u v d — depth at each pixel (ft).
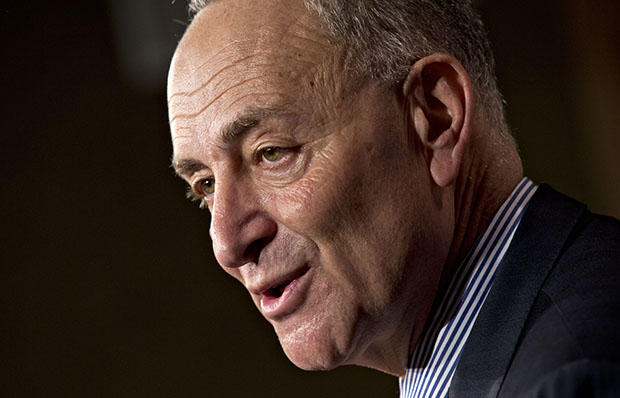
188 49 6.21
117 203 19.19
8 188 18.80
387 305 6.19
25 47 18.88
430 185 6.32
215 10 6.26
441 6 6.63
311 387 19.58
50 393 18.76
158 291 19.31
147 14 18.19
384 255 6.07
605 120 20.43
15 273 18.80
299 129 5.88
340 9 6.06
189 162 6.27
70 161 19.06
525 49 20.61
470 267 6.52
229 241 6.03
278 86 5.83
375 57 6.09
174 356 19.29
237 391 19.40
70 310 18.94
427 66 6.30
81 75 18.93
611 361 4.70
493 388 5.49
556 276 5.79
